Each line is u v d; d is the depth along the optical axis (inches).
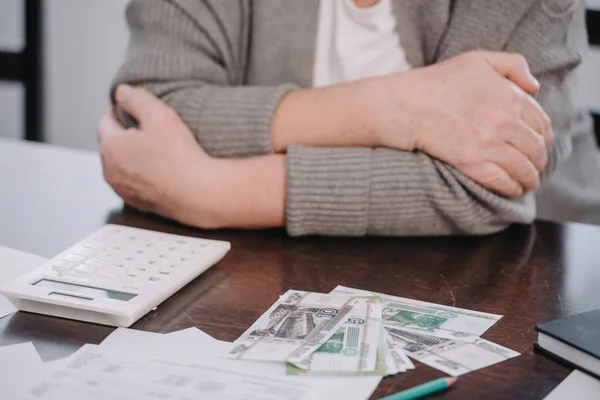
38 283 27.0
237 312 26.9
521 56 35.1
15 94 94.5
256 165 34.4
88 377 22.3
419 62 40.4
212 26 39.8
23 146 47.4
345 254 32.9
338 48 41.0
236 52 41.4
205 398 21.2
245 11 41.1
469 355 24.0
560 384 22.4
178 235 34.2
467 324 26.2
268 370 22.8
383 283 29.9
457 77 34.5
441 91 34.3
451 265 31.9
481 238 35.3
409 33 40.0
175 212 34.8
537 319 26.8
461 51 37.5
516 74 34.8
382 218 34.1
